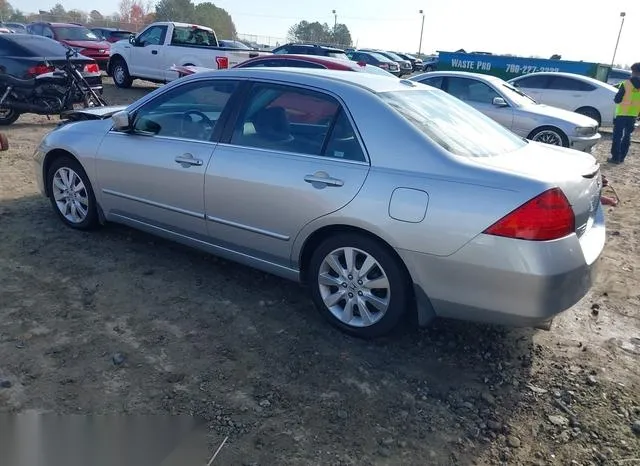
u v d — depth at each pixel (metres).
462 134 3.64
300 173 3.61
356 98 3.61
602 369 3.52
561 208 3.04
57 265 4.45
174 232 4.46
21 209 5.68
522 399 3.20
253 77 4.06
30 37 10.62
